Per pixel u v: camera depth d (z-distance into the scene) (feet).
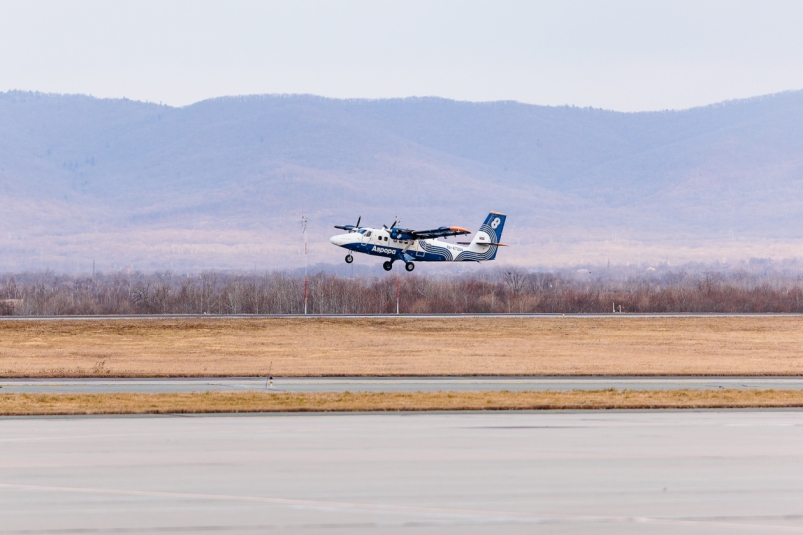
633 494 308.19
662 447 383.04
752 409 500.33
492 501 298.97
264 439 396.98
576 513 287.28
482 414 475.31
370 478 326.24
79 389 570.05
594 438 403.34
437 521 278.67
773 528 274.98
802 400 523.29
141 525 272.92
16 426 432.25
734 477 331.16
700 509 292.40
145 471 334.24
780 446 386.52
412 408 487.61
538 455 365.40
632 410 492.54
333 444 385.70
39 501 295.48
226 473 331.57
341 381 627.05
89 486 313.32
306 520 278.46
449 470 338.75
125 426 431.84
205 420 452.35
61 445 381.40
